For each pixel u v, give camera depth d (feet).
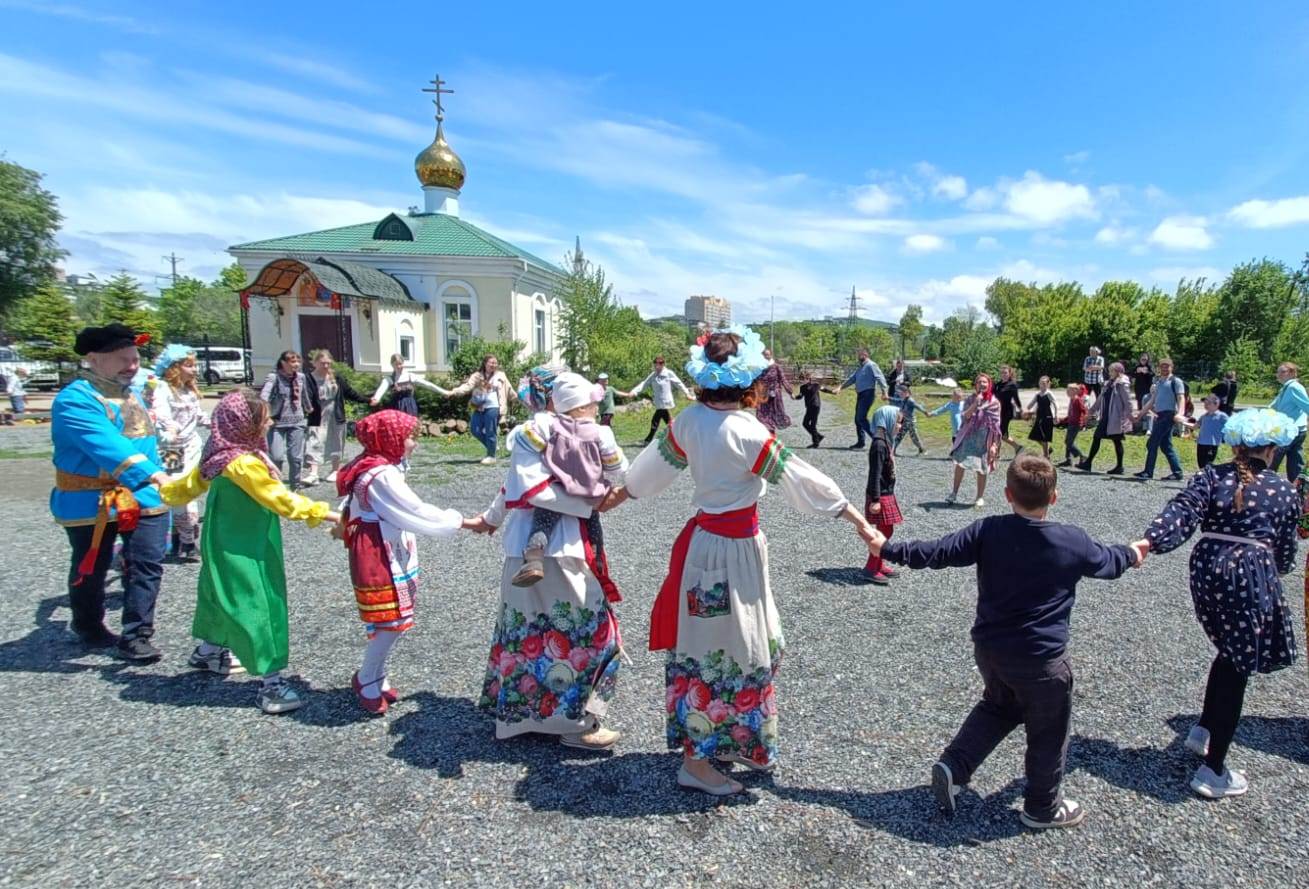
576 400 10.39
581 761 10.40
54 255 131.95
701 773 9.53
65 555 20.51
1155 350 123.95
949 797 8.87
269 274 60.59
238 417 11.35
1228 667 9.57
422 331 70.23
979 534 8.83
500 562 20.11
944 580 18.84
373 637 11.35
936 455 42.45
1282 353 113.39
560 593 10.30
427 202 87.20
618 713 11.92
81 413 12.55
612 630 10.73
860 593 17.80
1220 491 9.92
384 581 11.21
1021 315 150.61
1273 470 10.64
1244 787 9.66
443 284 70.69
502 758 10.42
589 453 10.18
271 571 11.61
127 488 12.89
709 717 9.32
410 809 9.20
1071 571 8.39
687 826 8.95
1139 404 52.75
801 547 22.04
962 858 8.42
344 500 11.70
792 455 8.99
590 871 8.14
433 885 7.89
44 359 85.15
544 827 8.89
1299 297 120.78
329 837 8.64
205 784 9.65
